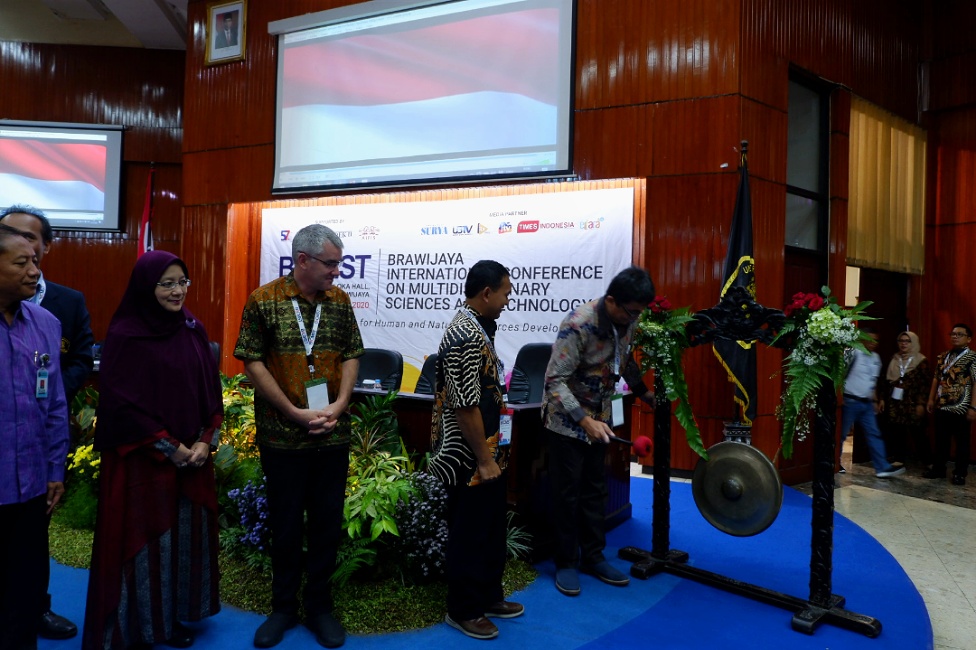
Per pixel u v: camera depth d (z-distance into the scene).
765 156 5.59
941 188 7.78
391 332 6.77
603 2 5.87
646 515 4.37
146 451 2.34
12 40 10.57
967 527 4.54
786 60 5.80
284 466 2.49
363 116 6.99
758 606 2.98
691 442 3.29
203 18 7.99
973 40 7.39
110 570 2.28
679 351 3.34
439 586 2.99
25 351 2.13
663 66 5.63
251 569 3.09
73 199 10.43
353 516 2.96
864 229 6.93
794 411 2.95
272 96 7.54
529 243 6.10
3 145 10.30
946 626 2.97
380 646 2.50
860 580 3.31
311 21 7.21
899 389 6.70
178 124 10.55
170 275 2.38
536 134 6.12
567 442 3.10
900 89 7.41
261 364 2.46
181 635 2.47
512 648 2.53
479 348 2.47
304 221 7.27
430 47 6.64
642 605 2.96
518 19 6.21
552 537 3.59
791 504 4.79
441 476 2.56
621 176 5.79
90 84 10.57
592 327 3.01
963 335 6.21
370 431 3.56
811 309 2.89
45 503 2.20
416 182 6.65
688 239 5.50
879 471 6.21
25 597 2.13
